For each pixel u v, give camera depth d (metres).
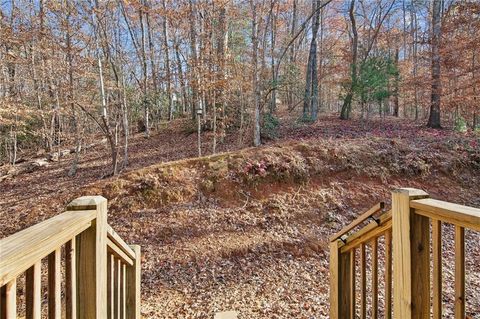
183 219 6.34
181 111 16.98
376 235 1.98
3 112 9.43
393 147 8.12
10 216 7.04
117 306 2.12
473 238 5.35
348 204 6.70
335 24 21.28
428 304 1.44
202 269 4.98
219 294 4.32
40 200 7.63
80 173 10.15
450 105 10.74
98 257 1.42
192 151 10.82
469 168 7.69
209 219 6.33
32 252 0.91
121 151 12.15
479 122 12.24
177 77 14.64
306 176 7.27
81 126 12.00
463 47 10.13
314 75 13.53
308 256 5.26
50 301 1.09
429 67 13.06
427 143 8.59
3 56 10.41
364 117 14.90
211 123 12.53
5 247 0.84
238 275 4.79
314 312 3.72
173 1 12.28
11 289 0.83
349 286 2.53
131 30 13.63
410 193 1.45
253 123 10.31
